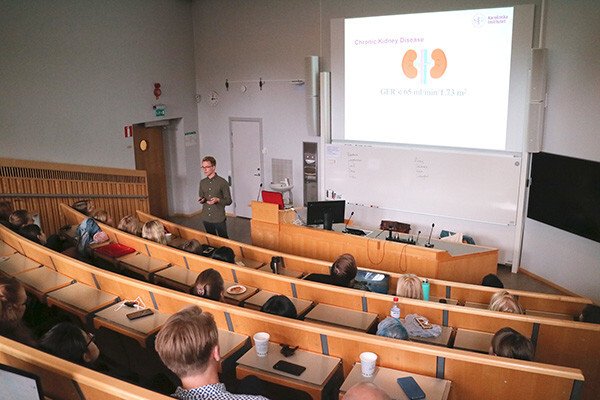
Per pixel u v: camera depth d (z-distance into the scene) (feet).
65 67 25.25
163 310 13.23
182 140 33.65
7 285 9.20
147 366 12.57
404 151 26.12
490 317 12.24
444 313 12.70
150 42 30.04
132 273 16.88
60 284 15.12
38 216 22.95
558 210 21.22
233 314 11.51
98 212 21.56
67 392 7.63
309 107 28.50
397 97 25.81
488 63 22.85
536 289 22.33
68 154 25.95
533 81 21.11
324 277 15.31
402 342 10.05
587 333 11.52
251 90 32.04
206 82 33.71
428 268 18.72
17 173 23.57
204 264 16.06
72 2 25.18
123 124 28.89
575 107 20.27
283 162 31.96
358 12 26.84
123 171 28.22
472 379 9.64
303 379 10.08
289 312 12.05
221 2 31.68
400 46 25.18
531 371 9.05
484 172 23.90
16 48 22.97
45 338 8.64
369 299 13.30
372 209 27.99
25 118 23.73
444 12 23.62
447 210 25.45
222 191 22.52
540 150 22.08
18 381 6.63
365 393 5.50
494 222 24.13
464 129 24.16
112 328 12.57
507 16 21.94
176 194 34.73
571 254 21.31
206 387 5.28
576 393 8.90
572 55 20.17
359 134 27.55
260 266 18.02
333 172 28.91
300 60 29.66
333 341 10.69
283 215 22.25
